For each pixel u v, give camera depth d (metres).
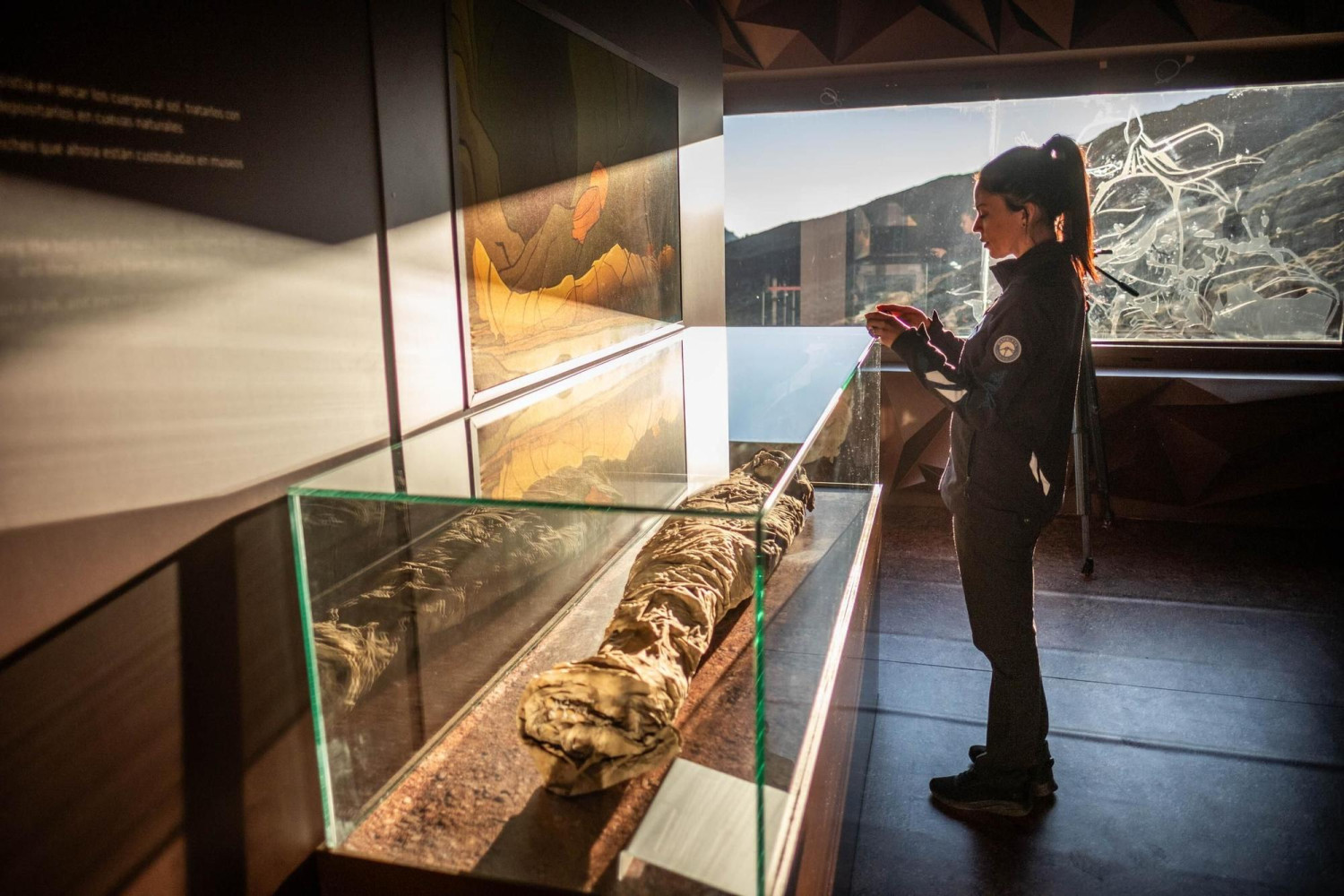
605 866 1.11
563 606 1.48
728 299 4.88
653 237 2.73
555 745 1.18
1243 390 4.14
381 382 1.40
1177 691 2.82
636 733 1.16
